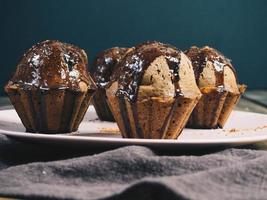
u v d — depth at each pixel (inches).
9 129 18.9
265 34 53.8
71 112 18.5
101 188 12.2
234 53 53.9
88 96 18.8
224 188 11.8
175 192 10.9
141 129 16.8
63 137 14.8
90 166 13.3
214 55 20.6
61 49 18.5
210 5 53.6
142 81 16.6
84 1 53.6
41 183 12.9
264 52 53.9
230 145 15.5
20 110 18.3
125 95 16.6
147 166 13.3
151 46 17.3
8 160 15.2
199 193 11.3
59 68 18.2
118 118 17.2
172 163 13.4
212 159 13.6
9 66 53.7
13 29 53.5
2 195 12.0
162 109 16.6
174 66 17.0
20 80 18.1
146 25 53.9
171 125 17.0
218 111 20.0
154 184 11.1
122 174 13.3
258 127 20.3
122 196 11.3
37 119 18.2
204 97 19.8
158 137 16.9
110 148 14.8
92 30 53.9
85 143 14.7
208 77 20.1
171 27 53.9
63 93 18.0
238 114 22.3
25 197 11.8
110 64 22.3
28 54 18.5
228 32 53.7
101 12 53.7
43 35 53.7
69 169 13.3
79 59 18.8
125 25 53.9
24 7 53.3
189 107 17.0
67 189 12.1
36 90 17.8
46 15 53.6
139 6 53.7
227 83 20.2
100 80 22.0
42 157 15.6
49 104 18.0
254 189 12.1
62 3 53.6
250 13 53.6
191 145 14.8
